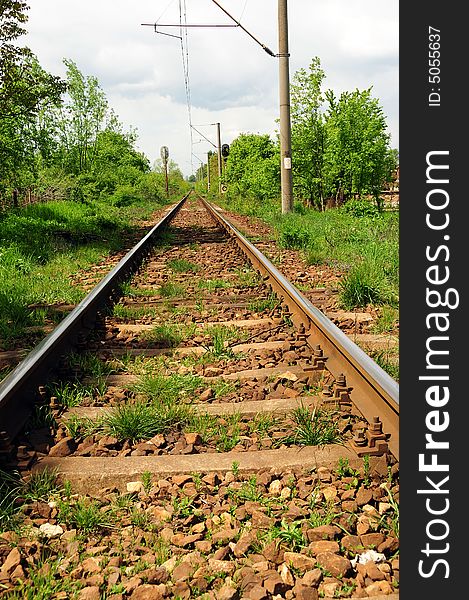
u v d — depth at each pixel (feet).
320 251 37.06
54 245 41.70
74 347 18.33
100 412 14.01
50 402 14.21
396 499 10.37
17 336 21.09
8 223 47.83
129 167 143.64
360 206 62.69
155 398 14.89
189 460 11.75
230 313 22.95
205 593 8.48
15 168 66.23
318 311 18.47
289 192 68.59
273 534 9.57
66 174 96.22
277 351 17.98
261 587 8.36
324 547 9.27
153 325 21.79
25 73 52.60
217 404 14.47
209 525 10.02
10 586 8.63
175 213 96.43
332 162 74.28
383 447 11.59
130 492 11.05
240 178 142.10
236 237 46.47
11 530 9.94
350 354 14.16
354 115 72.64
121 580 8.78
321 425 12.78
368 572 8.73
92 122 103.30
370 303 23.32
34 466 11.59
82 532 9.96
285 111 67.26
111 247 45.06
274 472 11.35
